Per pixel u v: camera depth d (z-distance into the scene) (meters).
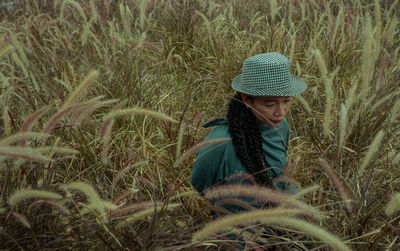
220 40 5.98
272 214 1.64
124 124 3.82
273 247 2.30
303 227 1.69
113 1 7.93
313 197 2.60
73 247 2.11
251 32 6.38
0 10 8.41
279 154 2.62
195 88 5.11
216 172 2.50
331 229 2.22
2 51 3.03
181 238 2.21
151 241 2.07
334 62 5.20
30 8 7.62
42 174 2.53
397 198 2.00
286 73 2.24
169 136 3.55
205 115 4.39
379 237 2.30
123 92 4.20
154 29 6.89
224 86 5.29
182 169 3.37
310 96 4.78
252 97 2.31
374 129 3.40
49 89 4.35
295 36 5.79
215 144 2.39
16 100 4.16
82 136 3.27
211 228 1.76
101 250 2.15
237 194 2.01
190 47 6.34
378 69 4.21
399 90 3.75
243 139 2.36
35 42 5.79
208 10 7.05
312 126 4.36
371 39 3.09
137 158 3.42
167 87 5.02
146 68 5.15
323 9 7.30
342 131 2.75
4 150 1.91
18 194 1.94
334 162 2.92
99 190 2.57
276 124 2.40
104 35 5.80
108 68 4.57
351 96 2.91
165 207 2.23
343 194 2.30
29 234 2.16
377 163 3.05
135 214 2.13
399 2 7.02
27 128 2.25
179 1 7.57
